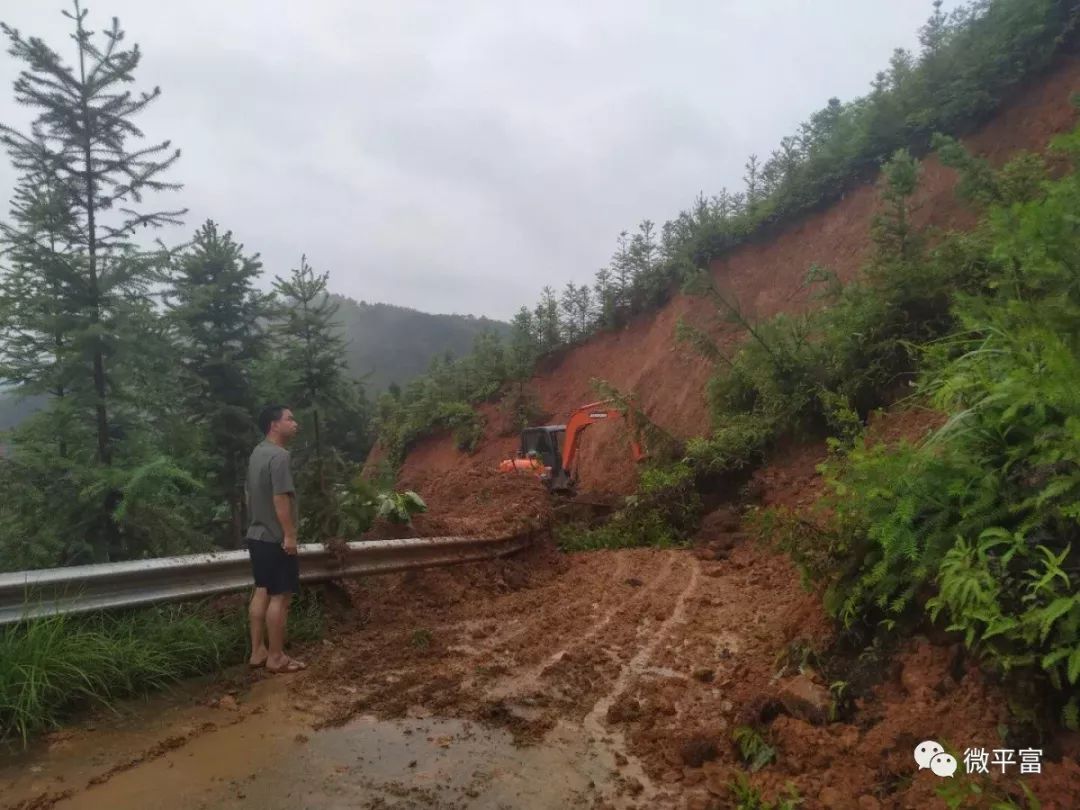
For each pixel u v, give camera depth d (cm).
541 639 622
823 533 480
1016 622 329
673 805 363
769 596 715
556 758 413
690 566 897
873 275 1089
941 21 1609
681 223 2216
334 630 634
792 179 1862
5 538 772
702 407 1675
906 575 411
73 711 458
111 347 834
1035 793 295
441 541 774
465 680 529
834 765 362
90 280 850
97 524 837
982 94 1437
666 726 450
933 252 1062
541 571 909
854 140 1692
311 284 1447
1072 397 346
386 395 3647
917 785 323
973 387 452
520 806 362
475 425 2728
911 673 392
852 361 1096
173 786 377
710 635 618
